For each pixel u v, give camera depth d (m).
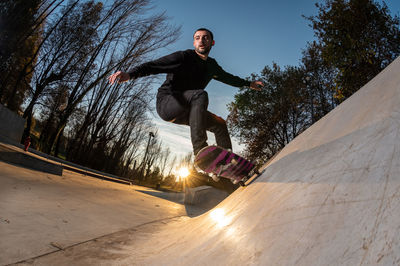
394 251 0.59
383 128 1.02
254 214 1.34
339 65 11.49
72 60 17.97
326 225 0.83
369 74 11.36
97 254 1.89
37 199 3.50
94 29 17.23
